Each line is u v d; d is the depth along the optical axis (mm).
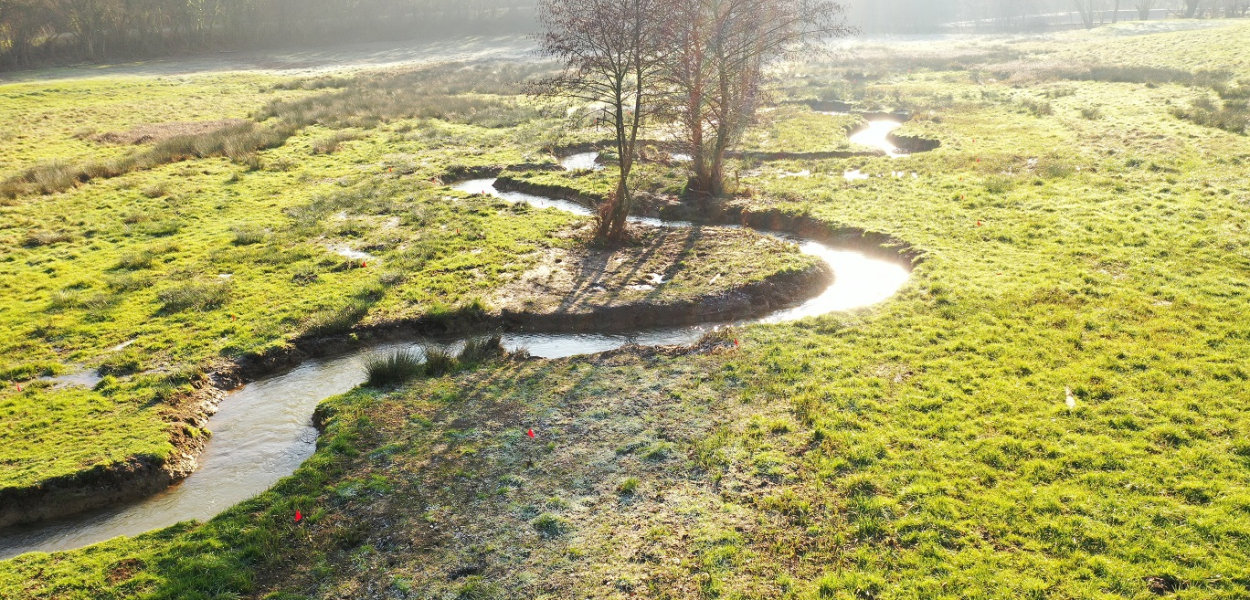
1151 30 66188
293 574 8805
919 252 17672
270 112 40281
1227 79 34812
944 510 9070
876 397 11758
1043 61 49844
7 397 12977
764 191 23359
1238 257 15688
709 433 11164
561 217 22172
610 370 13328
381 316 15758
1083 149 25859
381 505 9930
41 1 64125
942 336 13586
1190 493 8992
